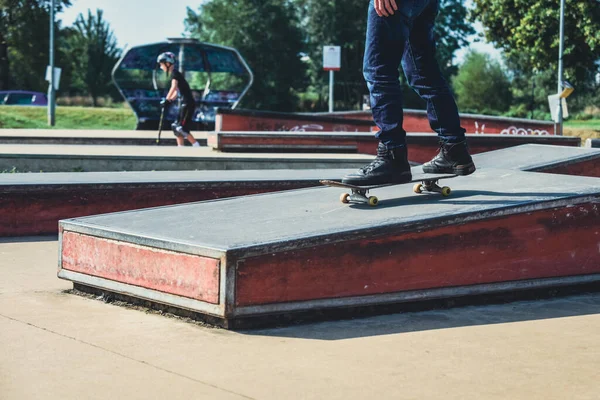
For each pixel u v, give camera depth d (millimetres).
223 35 59938
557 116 21375
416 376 2730
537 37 29438
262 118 15523
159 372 2754
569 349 3098
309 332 3324
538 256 4027
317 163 10195
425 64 4004
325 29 61719
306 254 3410
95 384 2617
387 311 3695
